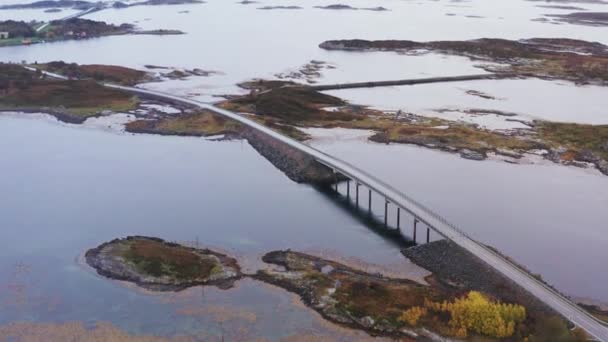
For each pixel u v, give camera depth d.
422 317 69.19
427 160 137.00
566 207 108.88
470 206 109.44
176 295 77.06
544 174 127.06
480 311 66.94
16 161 139.25
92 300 76.44
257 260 87.31
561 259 88.50
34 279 82.44
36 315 73.38
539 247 92.56
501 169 130.38
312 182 123.62
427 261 85.00
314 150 132.12
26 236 97.38
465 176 125.88
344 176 126.12
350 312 71.25
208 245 93.06
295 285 78.75
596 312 73.00
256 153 144.62
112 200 113.81
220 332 68.88
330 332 68.25
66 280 81.75
